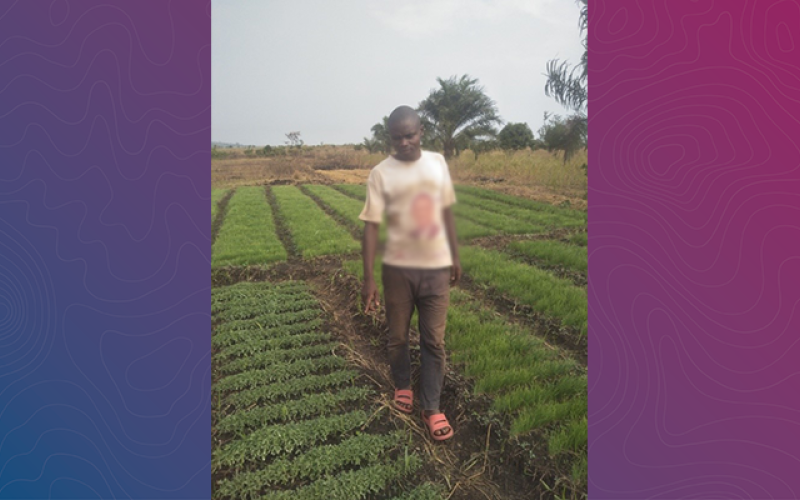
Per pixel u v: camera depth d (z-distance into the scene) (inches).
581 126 430.6
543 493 96.6
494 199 416.2
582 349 157.4
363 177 667.4
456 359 142.8
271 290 230.7
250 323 183.9
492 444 110.7
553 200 423.5
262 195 561.0
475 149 312.0
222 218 432.5
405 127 96.3
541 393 122.6
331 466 103.3
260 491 98.9
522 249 278.4
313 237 343.0
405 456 103.3
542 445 107.2
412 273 105.1
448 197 103.9
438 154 103.1
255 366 149.7
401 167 101.0
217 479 102.1
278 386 133.4
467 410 121.0
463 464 106.2
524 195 430.9
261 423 118.8
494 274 225.5
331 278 247.6
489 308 192.2
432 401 114.1
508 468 104.9
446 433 112.3
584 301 187.0
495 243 298.4
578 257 255.0
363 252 108.7
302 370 143.9
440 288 106.9
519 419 111.8
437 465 105.4
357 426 117.0
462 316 171.5
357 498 94.1
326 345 160.7
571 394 124.6
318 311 196.1
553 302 190.1
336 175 676.1
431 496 94.8
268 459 108.3
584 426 106.8
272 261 289.9
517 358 142.4
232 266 275.6
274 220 436.5
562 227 342.0
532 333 171.0
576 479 96.4
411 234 103.9
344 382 139.6
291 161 725.3
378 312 185.0
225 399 129.8
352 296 212.1
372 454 105.7
